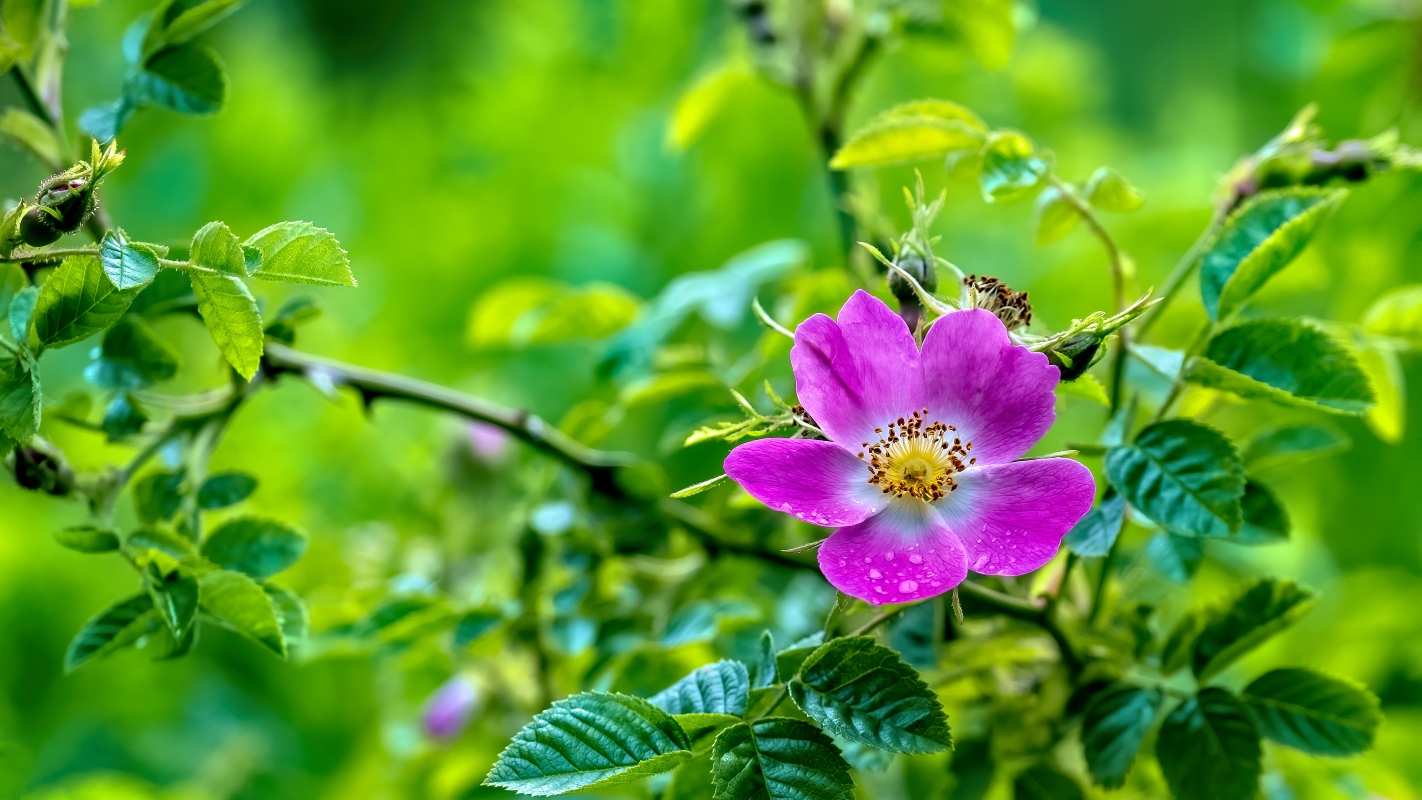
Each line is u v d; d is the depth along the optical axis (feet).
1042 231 2.41
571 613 2.57
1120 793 2.53
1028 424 2.23
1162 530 2.47
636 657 2.50
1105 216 3.43
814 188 3.63
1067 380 2.25
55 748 3.14
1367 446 3.27
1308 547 3.21
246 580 2.34
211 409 2.45
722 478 2.21
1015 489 2.23
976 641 2.44
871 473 2.23
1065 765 2.53
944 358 2.23
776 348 2.54
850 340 2.23
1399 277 3.02
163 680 3.30
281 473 3.11
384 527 3.07
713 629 2.47
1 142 2.44
